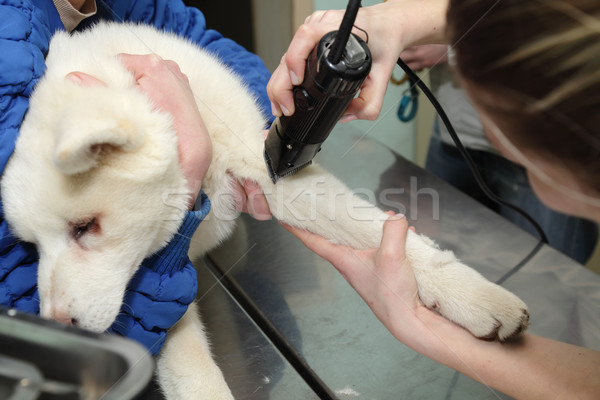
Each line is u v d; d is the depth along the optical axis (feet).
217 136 3.19
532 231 3.61
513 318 2.53
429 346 2.55
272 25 5.23
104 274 2.77
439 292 2.75
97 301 2.72
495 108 1.61
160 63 2.94
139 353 1.36
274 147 2.72
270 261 3.45
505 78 1.54
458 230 3.57
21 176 2.60
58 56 2.95
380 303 2.75
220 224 3.45
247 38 5.54
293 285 3.24
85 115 2.36
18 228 2.69
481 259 3.32
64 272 2.71
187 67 3.31
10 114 2.54
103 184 2.63
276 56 5.41
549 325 2.85
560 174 1.54
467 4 1.73
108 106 2.49
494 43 1.57
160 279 2.74
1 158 2.54
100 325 2.70
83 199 2.63
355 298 3.11
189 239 2.85
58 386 1.30
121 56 3.01
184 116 2.83
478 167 3.28
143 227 2.83
